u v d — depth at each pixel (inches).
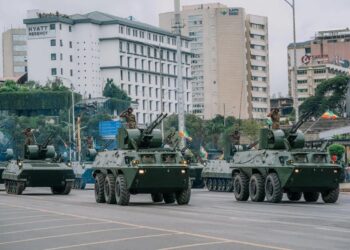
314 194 1363.2
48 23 7514.8
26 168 1780.3
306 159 1293.1
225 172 1892.2
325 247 624.7
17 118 5516.7
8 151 2151.8
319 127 3358.8
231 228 801.6
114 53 7642.7
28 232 836.0
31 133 1899.6
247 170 1375.5
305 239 687.7
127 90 7755.9
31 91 6545.3
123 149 1344.7
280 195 1294.3
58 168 1791.3
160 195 1403.8
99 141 4239.7
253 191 1347.2
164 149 1310.3
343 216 962.7
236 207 1180.5
